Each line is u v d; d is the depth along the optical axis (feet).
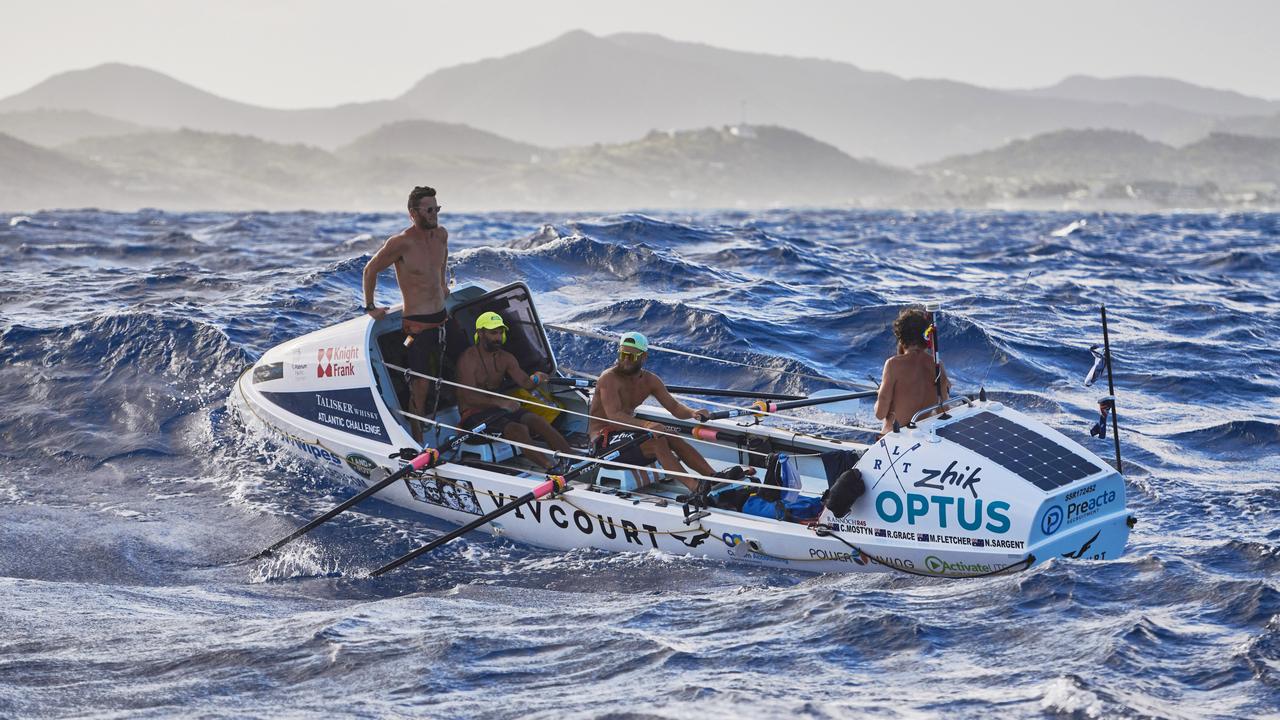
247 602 88.74
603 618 73.26
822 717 51.01
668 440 106.22
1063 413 148.97
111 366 161.17
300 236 473.67
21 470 126.93
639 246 289.74
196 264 328.08
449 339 122.21
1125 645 61.26
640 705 53.21
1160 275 338.34
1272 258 417.28
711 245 348.18
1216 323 228.63
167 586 95.04
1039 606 70.03
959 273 331.57
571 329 136.46
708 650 63.87
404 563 100.63
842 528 90.53
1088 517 86.12
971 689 55.77
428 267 117.08
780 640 65.51
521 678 59.82
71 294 242.78
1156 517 103.35
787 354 183.21
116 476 125.29
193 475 125.70
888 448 89.10
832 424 133.18
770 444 110.32
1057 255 412.36
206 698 57.57
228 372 158.30
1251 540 90.74
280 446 128.26
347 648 65.26
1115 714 50.62
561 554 101.55
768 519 93.86
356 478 120.37
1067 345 194.59
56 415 143.64
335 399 121.08
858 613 68.95
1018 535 82.12
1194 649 61.46
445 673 60.59
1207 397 160.45
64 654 66.49
